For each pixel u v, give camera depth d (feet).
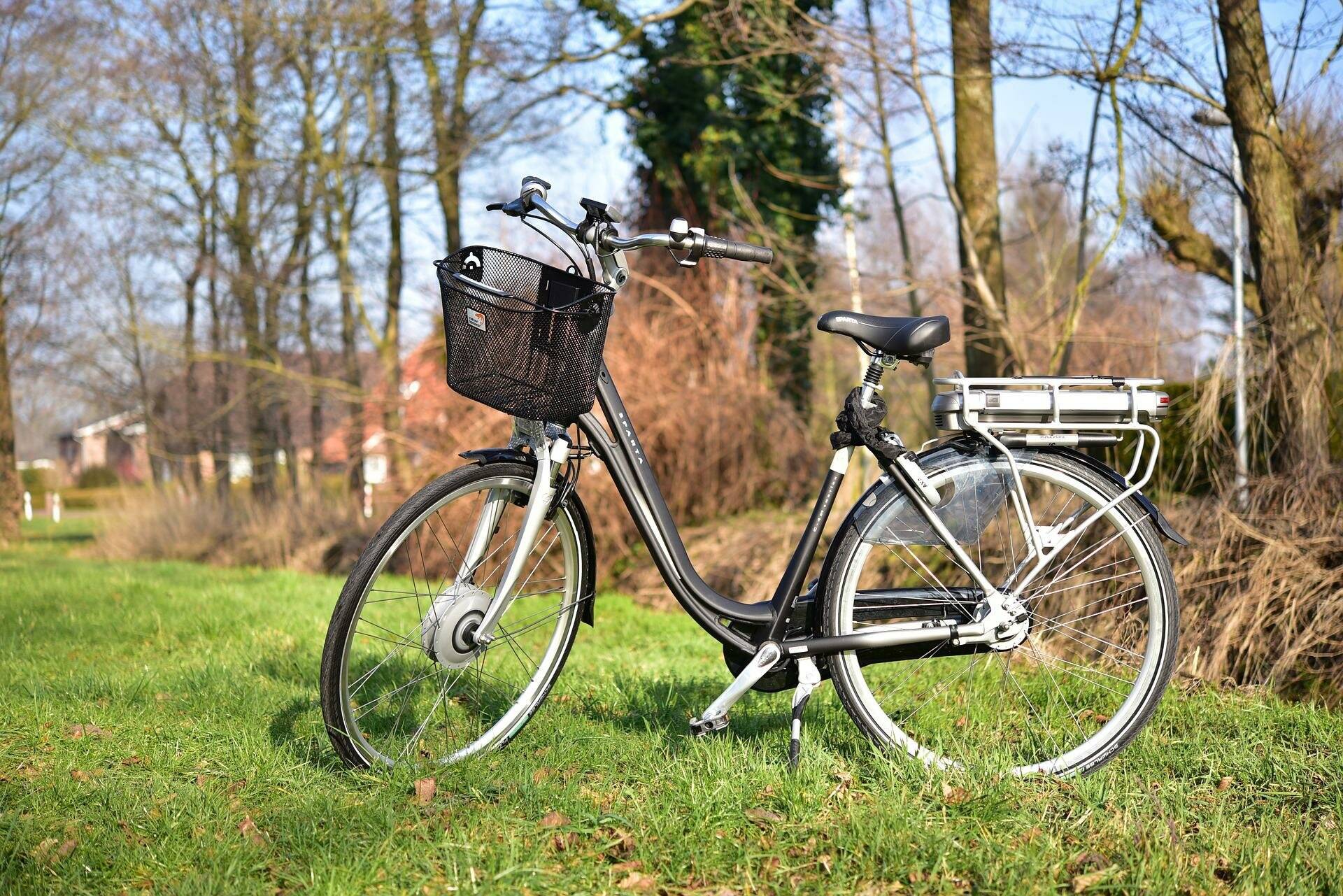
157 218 45.44
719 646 15.58
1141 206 17.99
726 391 22.99
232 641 15.33
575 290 7.64
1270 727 9.70
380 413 30.63
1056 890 6.31
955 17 17.65
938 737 8.88
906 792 7.56
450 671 8.83
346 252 41.19
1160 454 14.88
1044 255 21.11
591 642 16.14
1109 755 8.39
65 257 49.57
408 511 7.91
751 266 24.26
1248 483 13.56
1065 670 10.85
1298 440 13.47
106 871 6.66
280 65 36.40
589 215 7.84
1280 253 13.97
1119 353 18.08
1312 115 14.78
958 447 8.38
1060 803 7.63
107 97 38.73
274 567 32.53
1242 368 14.14
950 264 24.22
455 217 38.06
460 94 35.88
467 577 8.35
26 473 121.39
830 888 6.35
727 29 21.01
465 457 8.23
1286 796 7.96
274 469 48.29
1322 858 6.65
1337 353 13.71
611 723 9.87
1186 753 8.93
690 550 21.03
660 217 30.27
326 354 48.78
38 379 55.57
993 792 7.52
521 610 15.83
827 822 7.15
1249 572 12.19
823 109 28.27
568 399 7.50
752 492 23.13
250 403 46.93
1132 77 15.16
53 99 41.29
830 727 9.55
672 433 22.33
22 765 8.75
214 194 44.62
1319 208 14.76
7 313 49.65
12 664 13.37
